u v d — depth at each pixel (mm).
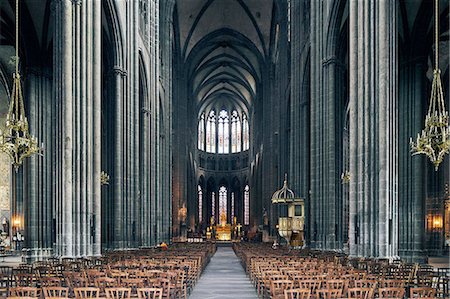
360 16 20078
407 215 27984
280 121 49594
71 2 21281
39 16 28375
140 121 36344
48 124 29891
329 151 27688
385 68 19219
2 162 38812
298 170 37062
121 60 28734
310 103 33719
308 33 34375
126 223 28781
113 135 28406
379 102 19391
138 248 31375
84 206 20812
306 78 36125
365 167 19516
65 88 20859
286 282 10281
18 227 38031
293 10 39625
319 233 28516
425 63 28656
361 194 19609
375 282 9680
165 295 10914
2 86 37062
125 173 28875
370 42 19766
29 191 28266
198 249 34625
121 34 28266
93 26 21828
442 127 15938
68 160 20641
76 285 11070
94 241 21234
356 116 20375
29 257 27672
